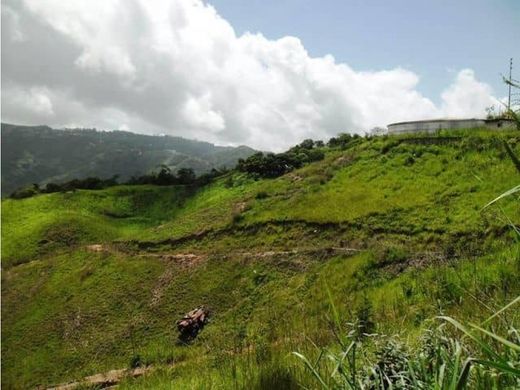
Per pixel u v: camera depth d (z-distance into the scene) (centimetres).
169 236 6550
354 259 3641
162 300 5319
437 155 5094
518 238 224
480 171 4300
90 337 5216
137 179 13650
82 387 2852
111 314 5509
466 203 3947
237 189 10219
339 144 10250
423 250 3569
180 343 4266
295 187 6250
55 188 12812
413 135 5756
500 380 209
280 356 506
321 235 4916
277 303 3916
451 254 1730
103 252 6950
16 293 6888
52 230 9719
